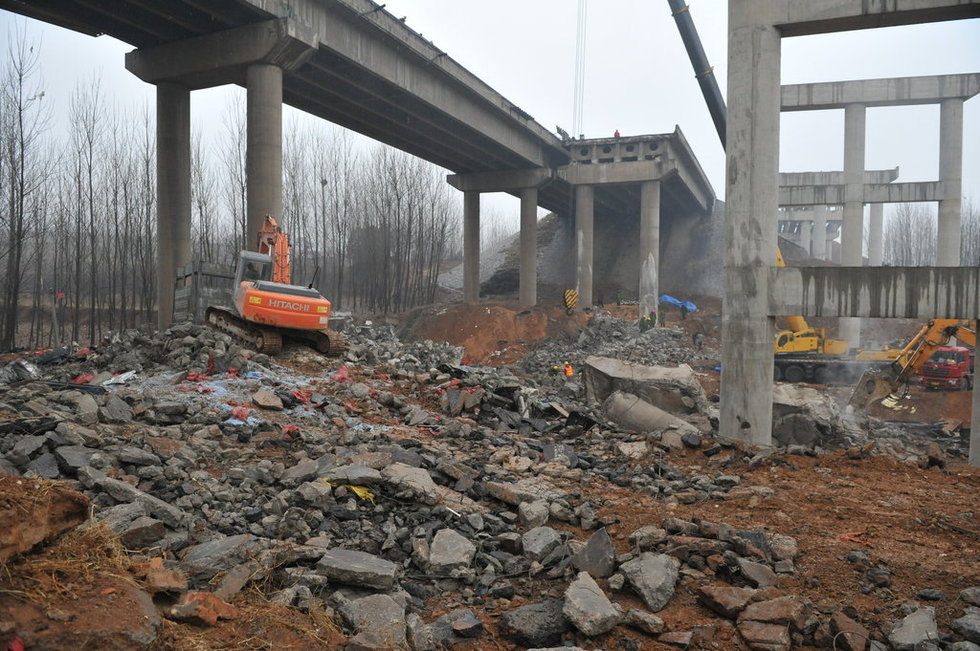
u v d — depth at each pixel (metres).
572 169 58.94
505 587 7.36
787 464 13.23
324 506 8.73
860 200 43.41
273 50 29.08
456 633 6.43
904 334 53.88
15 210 40.50
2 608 4.31
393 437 12.80
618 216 89.88
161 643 4.74
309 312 19.50
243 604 6.09
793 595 7.05
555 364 38.78
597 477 12.13
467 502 9.73
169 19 28.89
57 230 51.78
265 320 18.95
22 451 8.55
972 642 6.25
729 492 11.13
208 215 52.56
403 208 67.56
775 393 17.36
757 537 8.34
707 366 40.41
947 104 41.91
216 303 22.84
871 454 14.15
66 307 52.69
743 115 16.31
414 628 6.21
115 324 52.72
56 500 5.28
